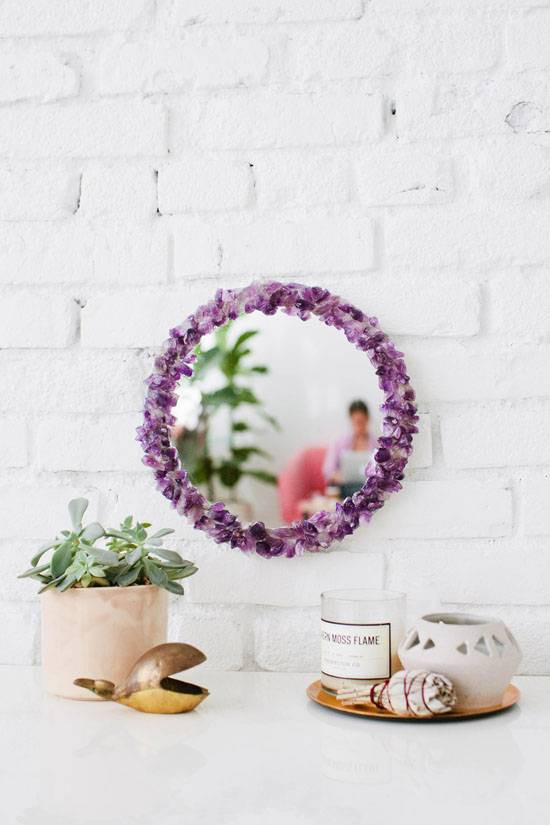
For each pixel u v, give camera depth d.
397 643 0.89
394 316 1.08
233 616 1.07
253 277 1.09
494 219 1.07
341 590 0.96
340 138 1.09
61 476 1.10
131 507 1.09
